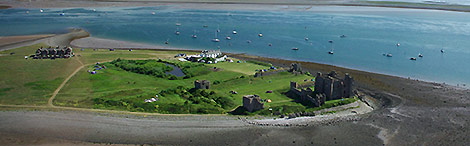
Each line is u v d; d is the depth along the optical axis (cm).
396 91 15425
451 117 11888
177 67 18875
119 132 10512
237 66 19275
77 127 10800
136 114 11838
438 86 16250
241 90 14762
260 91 14575
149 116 11656
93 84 15250
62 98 13275
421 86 16225
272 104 12900
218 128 10794
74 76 16300
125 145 9800
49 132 10481
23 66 17800
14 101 12888
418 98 14375
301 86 15125
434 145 9825
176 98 13675
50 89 14400
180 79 16762
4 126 10781
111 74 16825
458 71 19175
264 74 17050
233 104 13088
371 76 18038
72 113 11800
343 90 13725
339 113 12444
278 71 17550
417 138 10219
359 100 13988
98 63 18900
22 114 11656
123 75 16800
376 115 12019
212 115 11900
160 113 12094
